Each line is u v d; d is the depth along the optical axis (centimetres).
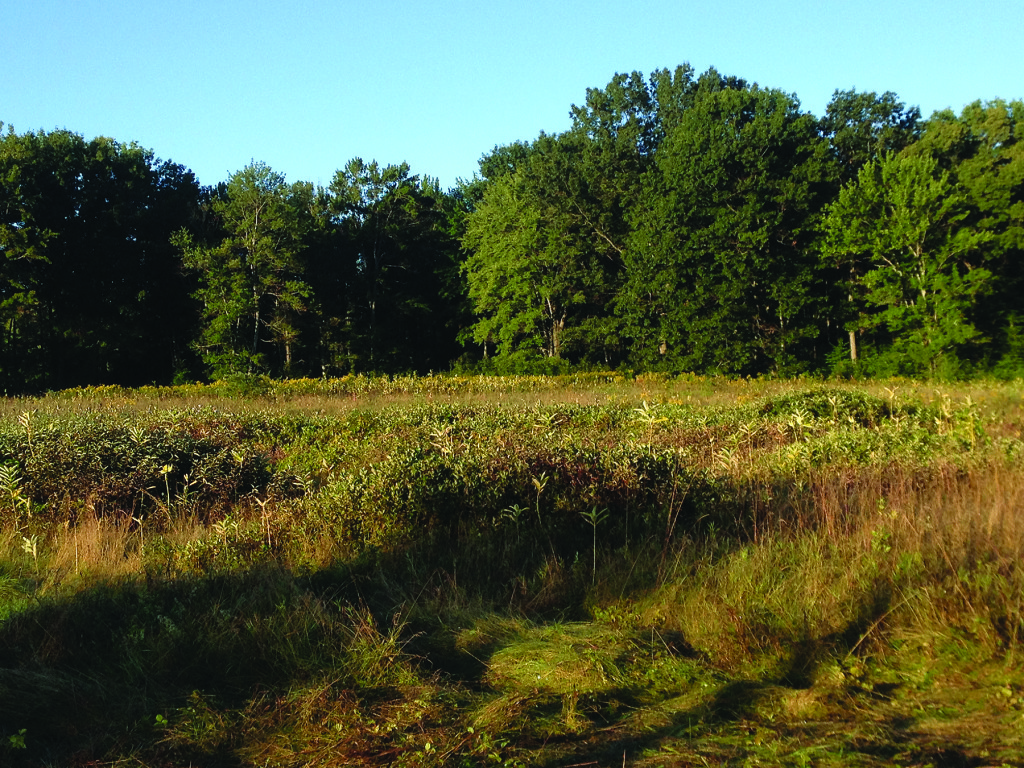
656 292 4106
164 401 2352
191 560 676
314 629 516
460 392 2611
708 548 644
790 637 495
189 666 485
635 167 4856
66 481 884
